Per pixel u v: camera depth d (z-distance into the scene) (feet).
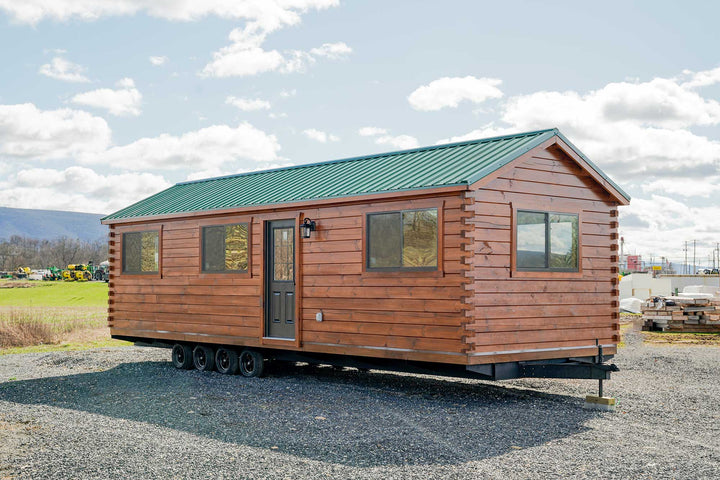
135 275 49.78
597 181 38.19
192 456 22.75
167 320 47.50
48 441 24.95
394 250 35.06
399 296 34.63
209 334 44.70
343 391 36.52
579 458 22.48
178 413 30.68
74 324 76.43
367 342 36.04
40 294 152.05
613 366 31.32
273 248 41.91
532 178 35.45
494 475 20.59
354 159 47.29
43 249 482.28
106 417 29.91
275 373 44.19
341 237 37.52
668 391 35.96
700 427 27.40
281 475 20.62
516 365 33.86
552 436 25.72
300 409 31.42
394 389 37.22
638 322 75.61
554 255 36.19
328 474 20.72
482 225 32.73
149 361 50.75
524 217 34.94
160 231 48.08
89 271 230.68
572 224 37.35
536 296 34.91
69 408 32.35
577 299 36.94
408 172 37.35
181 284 46.65
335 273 37.76
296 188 42.37
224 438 25.55
